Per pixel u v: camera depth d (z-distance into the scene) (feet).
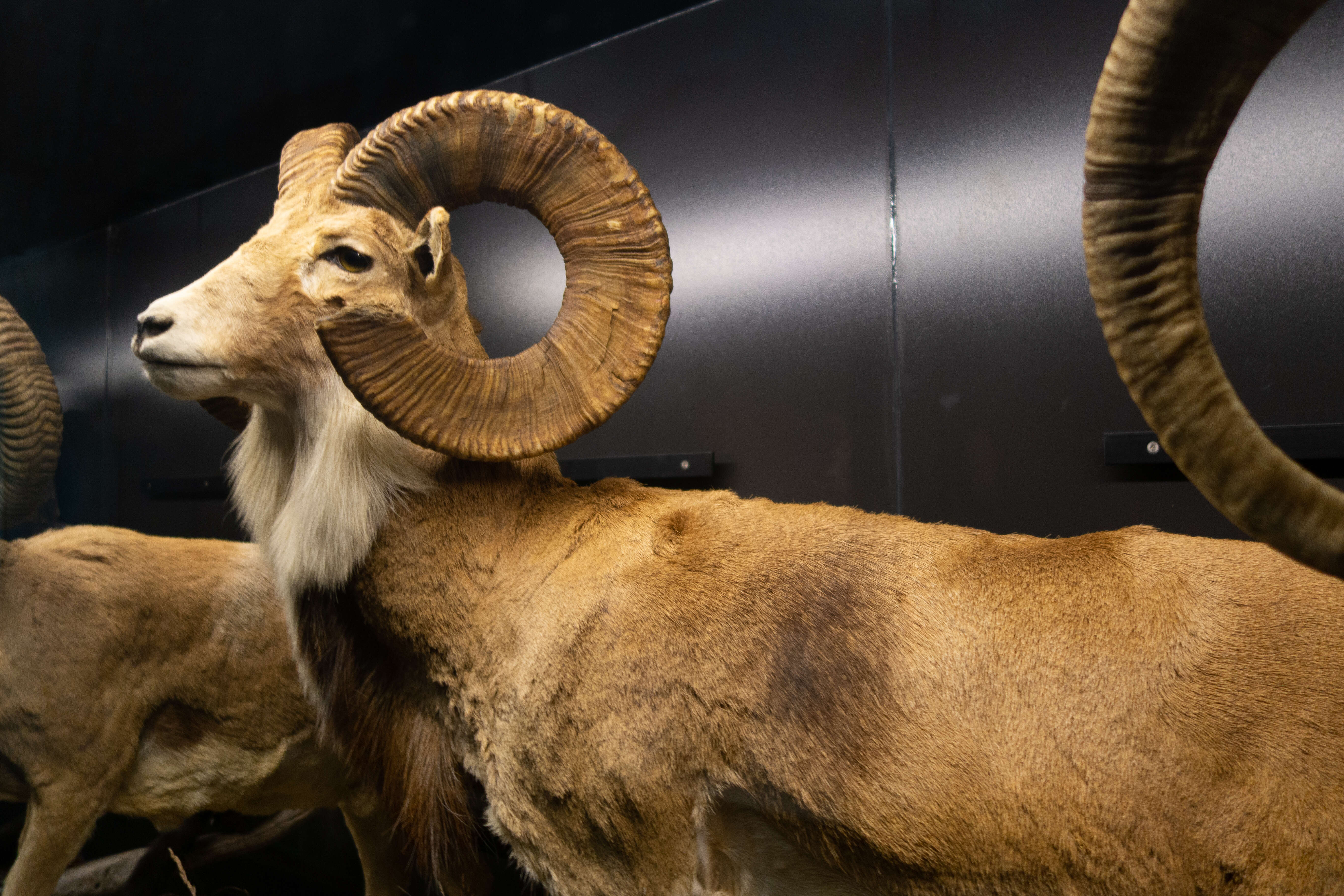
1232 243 6.00
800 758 3.94
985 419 6.79
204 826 7.98
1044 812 3.60
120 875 7.38
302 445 4.99
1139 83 2.17
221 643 7.38
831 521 4.62
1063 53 6.55
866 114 7.40
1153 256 2.25
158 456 9.12
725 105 8.11
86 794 6.82
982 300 6.84
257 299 4.64
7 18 6.69
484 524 4.91
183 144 8.88
